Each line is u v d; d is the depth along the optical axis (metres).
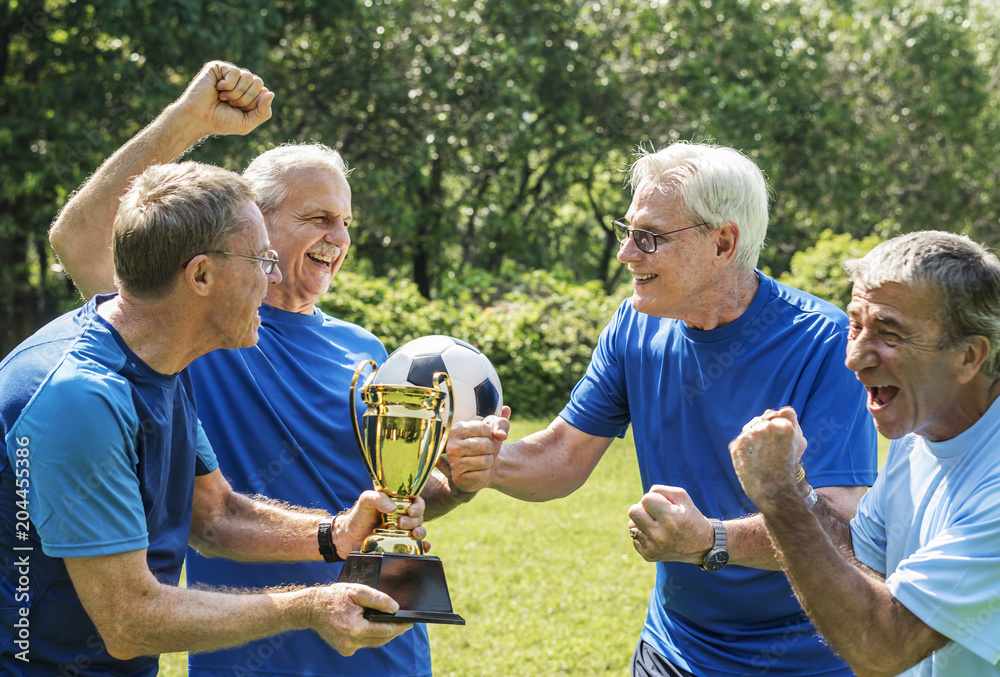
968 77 20.98
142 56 13.97
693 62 17.84
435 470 2.96
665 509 2.32
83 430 1.88
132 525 1.94
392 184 16.39
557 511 7.67
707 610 2.73
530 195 19.97
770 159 17.41
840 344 2.68
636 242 2.71
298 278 2.88
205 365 2.77
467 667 4.81
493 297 16.02
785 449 1.98
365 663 2.67
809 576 1.92
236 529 2.50
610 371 3.10
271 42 16.09
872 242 13.68
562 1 17.62
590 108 18.67
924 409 1.98
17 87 13.77
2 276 14.56
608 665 4.88
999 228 21.39
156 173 2.02
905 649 1.89
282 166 2.85
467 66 16.58
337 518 2.46
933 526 2.05
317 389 2.83
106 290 2.61
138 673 2.14
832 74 20.23
